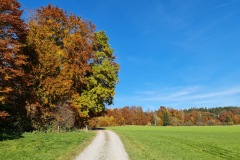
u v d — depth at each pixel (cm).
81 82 4541
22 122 3500
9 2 2741
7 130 3294
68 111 4019
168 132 7094
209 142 4309
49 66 3609
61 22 4547
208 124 16962
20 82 3216
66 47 4350
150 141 3334
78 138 2959
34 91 3509
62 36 4516
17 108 3456
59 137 2980
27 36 3491
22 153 1844
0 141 2453
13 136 2867
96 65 4950
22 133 3250
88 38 4753
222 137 5531
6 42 2614
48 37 4306
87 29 4753
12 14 2845
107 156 1850
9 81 2864
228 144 4100
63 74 3825
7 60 2677
